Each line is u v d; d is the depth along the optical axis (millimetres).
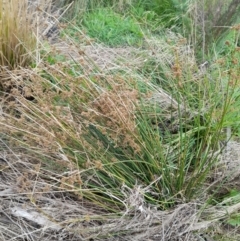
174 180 2172
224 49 3250
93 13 3555
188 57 2932
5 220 2068
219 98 2539
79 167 2111
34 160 2232
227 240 2113
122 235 2037
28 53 2633
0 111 2297
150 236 2043
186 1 3557
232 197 2191
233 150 2420
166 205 2125
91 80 2262
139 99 2438
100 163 1946
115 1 3758
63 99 2252
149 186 2072
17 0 2658
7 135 2182
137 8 3691
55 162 2145
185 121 2301
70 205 2092
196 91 2689
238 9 3209
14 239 2004
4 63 2648
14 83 2486
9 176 2207
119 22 3426
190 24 3404
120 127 2072
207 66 3055
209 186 2195
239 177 2342
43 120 2090
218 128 2230
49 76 2520
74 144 2137
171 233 2045
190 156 2312
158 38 3324
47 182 2152
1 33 2619
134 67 2824
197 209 2148
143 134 2176
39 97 2283
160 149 2162
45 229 1982
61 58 2703
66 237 2027
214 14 3268
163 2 3721
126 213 2000
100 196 2078
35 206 2021
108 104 2074
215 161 2236
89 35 3293
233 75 2217
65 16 3447
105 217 2035
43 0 3051
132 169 2166
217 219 2098
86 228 2000
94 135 2195
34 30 2838
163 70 2805
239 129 2543
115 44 3281
